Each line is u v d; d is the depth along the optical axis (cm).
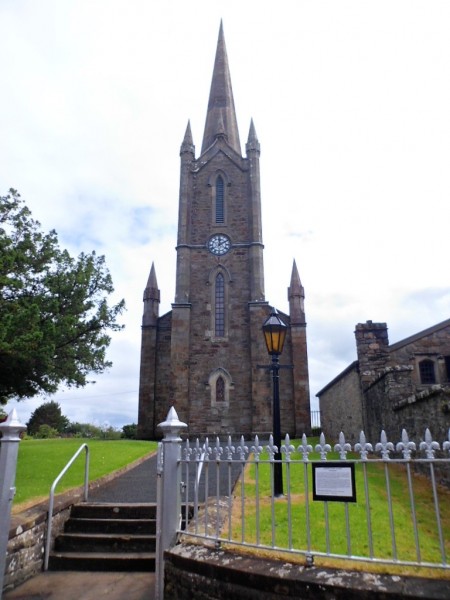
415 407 1207
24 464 1374
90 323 1830
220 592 490
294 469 1233
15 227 1766
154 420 3086
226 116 4131
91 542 773
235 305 3141
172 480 611
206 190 3447
